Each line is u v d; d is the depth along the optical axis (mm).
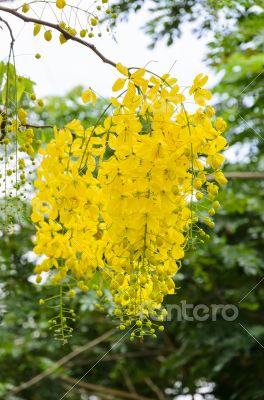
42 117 4492
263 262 4652
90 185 1662
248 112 4312
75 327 5055
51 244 1729
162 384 6305
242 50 4195
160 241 1611
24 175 1821
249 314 4938
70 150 1688
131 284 1632
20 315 4184
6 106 1900
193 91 1688
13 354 4898
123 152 1614
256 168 4766
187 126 1636
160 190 1595
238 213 4852
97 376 6078
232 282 4914
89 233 1696
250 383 5074
